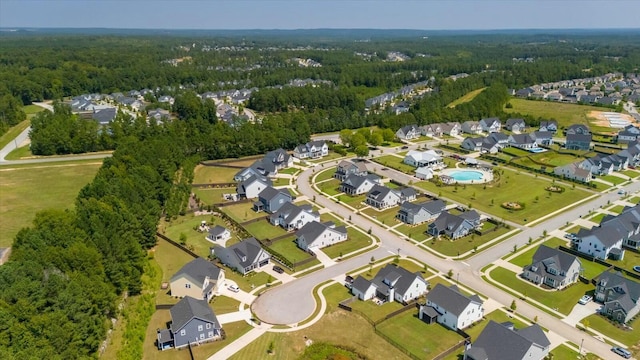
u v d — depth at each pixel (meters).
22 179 124.31
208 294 72.06
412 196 116.50
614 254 86.44
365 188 121.50
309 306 71.25
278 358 59.66
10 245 86.38
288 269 82.56
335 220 104.12
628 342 63.59
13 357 47.69
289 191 122.31
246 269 80.81
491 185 127.00
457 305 66.12
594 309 71.25
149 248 89.75
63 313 55.62
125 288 70.94
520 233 97.56
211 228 97.50
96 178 98.81
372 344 62.72
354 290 74.62
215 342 62.81
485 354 57.78
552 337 64.38
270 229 99.25
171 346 61.75
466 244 92.62
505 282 78.69
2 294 55.47
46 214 77.88
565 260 78.00
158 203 101.88
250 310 70.12
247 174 129.25
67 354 53.06
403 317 69.12
